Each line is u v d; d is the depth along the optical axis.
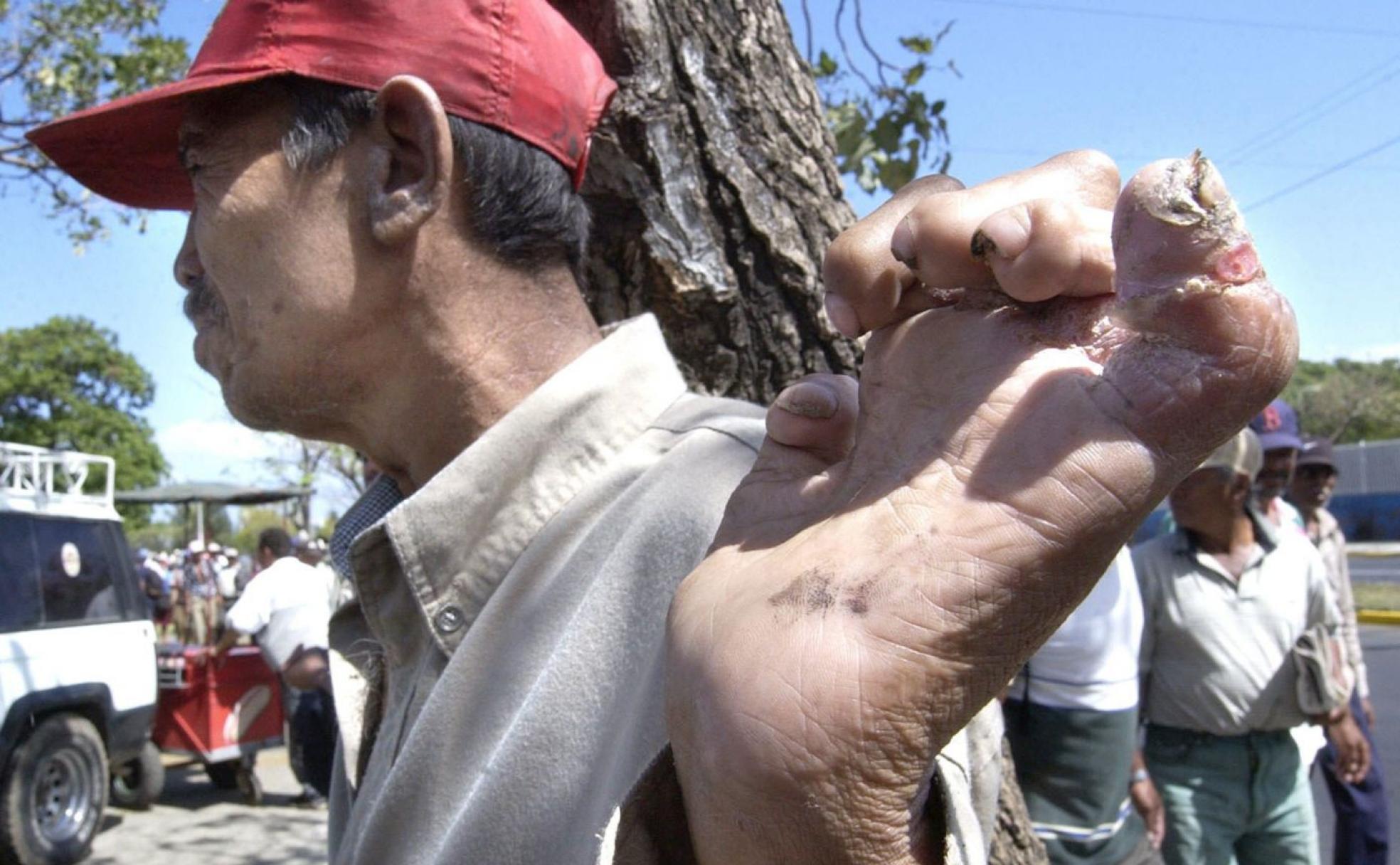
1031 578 0.59
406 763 0.97
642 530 0.94
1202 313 0.53
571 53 1.18
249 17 1.08
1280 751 3.29
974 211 0.60
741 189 1.83
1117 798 2.56
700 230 1.81
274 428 1.17
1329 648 3.25
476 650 0.99
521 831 0.86
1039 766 2.53
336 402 1.11
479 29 1.08
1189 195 0.52
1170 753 3.32
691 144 1.80
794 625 0.61
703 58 1.81
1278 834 3.31
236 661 7.48
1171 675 3.31
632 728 0.83
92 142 1.28
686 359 1.87
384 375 1.10
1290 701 3.22
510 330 1.10
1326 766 4.17
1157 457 0.57
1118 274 0.54
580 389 1.06
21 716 5.82
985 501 0.60
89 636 6.39
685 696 0.64
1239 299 0.53
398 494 1.32
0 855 5.73
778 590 0.63
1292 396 49.62
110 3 7.64
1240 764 3.27
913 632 0.59
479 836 0.87
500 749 0.90
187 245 1.23
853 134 2.87
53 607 6.25
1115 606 2.53
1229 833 3.29
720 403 1.12
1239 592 3.25
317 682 6.15
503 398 1.10
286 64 1.06
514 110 1.09
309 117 1.07
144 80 7.80
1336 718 3.35
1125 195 0.54
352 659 1.25
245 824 6.99
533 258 1.12
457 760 0.95
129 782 7.38
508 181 1.09
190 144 1.13
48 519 6.36
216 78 1.07
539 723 0.89
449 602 1.03
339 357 1.09
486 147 1.08
